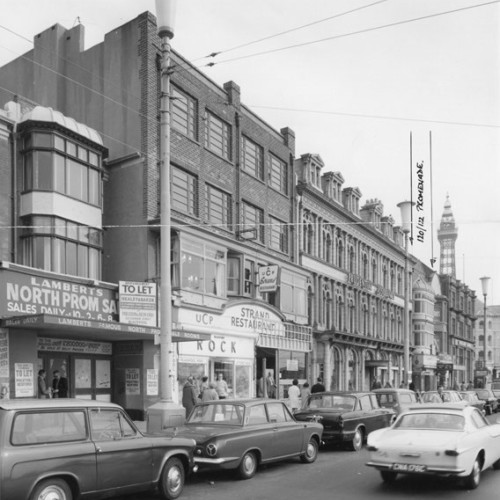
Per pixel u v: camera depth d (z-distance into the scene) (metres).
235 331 26.08
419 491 10.59
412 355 55.03
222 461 11.20
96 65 25.52
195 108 26.42
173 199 24.33
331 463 13.79
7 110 20.48
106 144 24.66
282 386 30.88
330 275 37.53
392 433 11.45
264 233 30.69
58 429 8.35
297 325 31.30
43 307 18.20
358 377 41.00
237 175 28.83
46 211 19.92
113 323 18.03
